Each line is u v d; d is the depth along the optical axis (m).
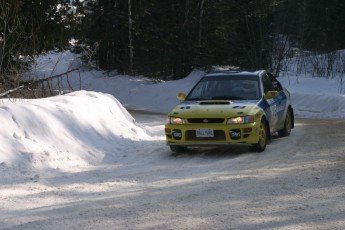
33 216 5.61
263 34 29.53
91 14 30.25
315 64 30.72
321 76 29.75
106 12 31.45
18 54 14.37
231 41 29.95
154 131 13.23
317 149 9.89
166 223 5.25
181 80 28.14
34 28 17.16
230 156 9.30
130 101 27.27
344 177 7.29
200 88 10.69
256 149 9.57
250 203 5.99
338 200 6.06
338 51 35.38
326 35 40.16
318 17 43.28
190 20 29.23
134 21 31.17
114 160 9.23
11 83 13.34
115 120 11.70
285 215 5.48
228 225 5.15
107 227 5.16
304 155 9.24
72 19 19.25
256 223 5.20
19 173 7.69
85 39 31.50
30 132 8.95
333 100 20.56
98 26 31.58
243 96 10.25
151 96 27.05
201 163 8.71
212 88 10.56
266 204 5.94
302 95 22.70
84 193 6.66
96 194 6.60
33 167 8.02
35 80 14.35
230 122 9.04
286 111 12.04
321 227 5.05
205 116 9.13
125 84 30.20
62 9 18.94
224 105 9.57
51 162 8.38
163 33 30.33
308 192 6.47
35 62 15.50
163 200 6.21
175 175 7.75
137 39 32.41
